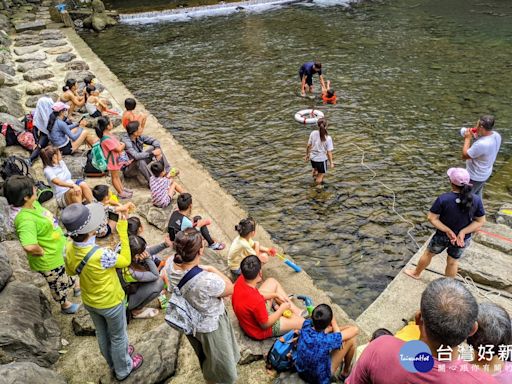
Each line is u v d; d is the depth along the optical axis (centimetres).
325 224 726
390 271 627
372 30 1773
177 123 1091
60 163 599
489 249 612
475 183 627
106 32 1969
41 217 447
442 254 609
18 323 422
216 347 343
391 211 750
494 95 1170
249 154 944
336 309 520
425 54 1488
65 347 454
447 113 1084
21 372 359
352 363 426
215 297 332
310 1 2308
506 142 961
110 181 771
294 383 399
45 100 805
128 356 400
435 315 215
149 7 2308
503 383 270
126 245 366
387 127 1030
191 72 1426
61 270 468
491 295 545
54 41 1695
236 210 718
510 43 1558
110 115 1025
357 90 1234
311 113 1082
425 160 895
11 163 622
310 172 868
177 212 568
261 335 446
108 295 356
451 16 1928
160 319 491
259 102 1188
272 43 1673
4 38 1634
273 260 604
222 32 1858
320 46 1609
